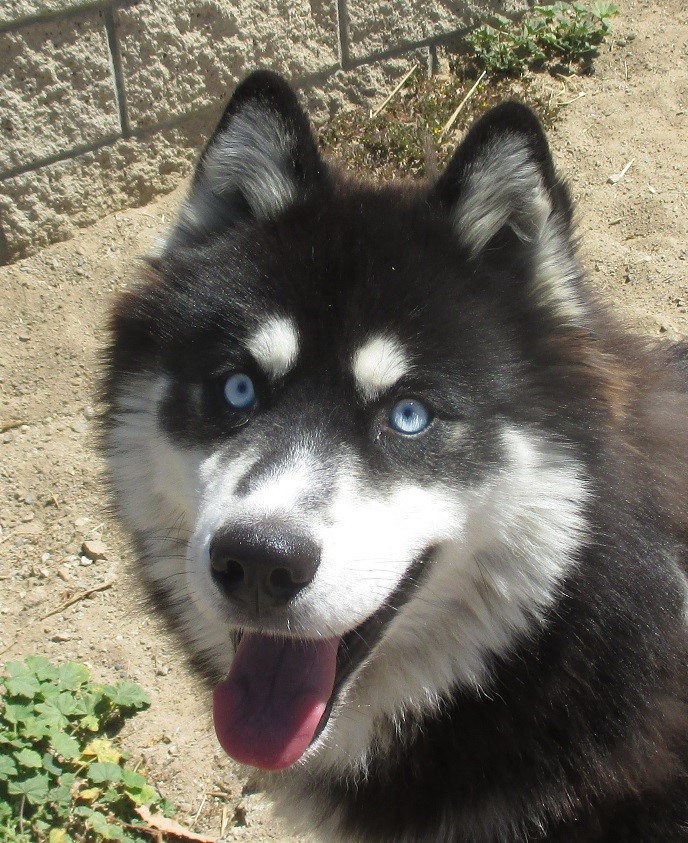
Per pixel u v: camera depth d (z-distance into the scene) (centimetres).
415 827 67
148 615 77
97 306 108
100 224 115
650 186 120
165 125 117
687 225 115
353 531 59
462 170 66
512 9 145
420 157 121
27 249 111
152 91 114
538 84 137
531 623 64
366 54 131
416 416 63
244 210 70
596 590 64
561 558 64
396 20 133
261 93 68
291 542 57
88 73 109
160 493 68
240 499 59
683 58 141
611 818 66
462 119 129
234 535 57
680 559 67
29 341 105
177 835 76
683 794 66
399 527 60
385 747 66
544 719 64
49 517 94
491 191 66
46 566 91
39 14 103
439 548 63
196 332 65
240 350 64
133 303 69
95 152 113
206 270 67
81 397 102
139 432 68
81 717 81
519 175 65
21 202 109
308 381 63
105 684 84
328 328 63
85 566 91
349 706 66
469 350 64
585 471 64
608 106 133
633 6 152
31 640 86
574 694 64
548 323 66
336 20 126
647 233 115
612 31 146
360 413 63
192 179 70
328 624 58
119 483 70
